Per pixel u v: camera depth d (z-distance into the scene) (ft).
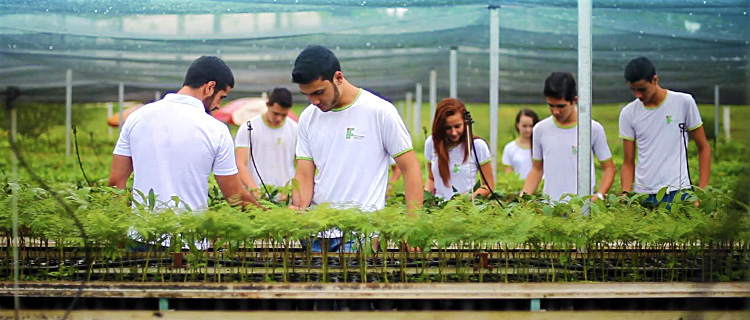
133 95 54.70
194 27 30.42
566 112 22.94
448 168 22.53
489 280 14.26
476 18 31.81
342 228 13.43
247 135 26.78
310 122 16.63
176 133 15.51
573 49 36.83
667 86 43.78
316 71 15.25
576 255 15.76
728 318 13.05
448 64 43.96
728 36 30.40
